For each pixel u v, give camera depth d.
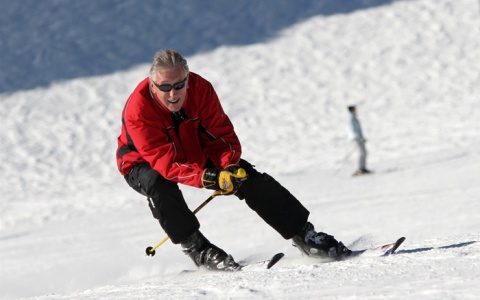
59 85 68.19
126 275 14.62
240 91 66.69
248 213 29.72
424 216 22.48
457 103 59.53
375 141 51.06
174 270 13.77
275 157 50.44
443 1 78.94
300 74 68.88
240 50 73.31
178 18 77.75
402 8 78.31
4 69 70.06
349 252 9.87
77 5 78.88
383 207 26.59
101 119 62.66
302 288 7.02
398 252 9.51
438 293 5.93
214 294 7.27
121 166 10.53
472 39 72.12
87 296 8.49
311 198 32.16
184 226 10.19
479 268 6.91
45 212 40.59
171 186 10.20
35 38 74.25
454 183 30.88
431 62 68.69
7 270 22.44
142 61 72.06
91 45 73.81
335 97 64.25
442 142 47.94
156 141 9.87
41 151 56.72
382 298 6.07
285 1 80.38
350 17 77.44
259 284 7.48
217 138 10.30
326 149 51.31
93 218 36.09
